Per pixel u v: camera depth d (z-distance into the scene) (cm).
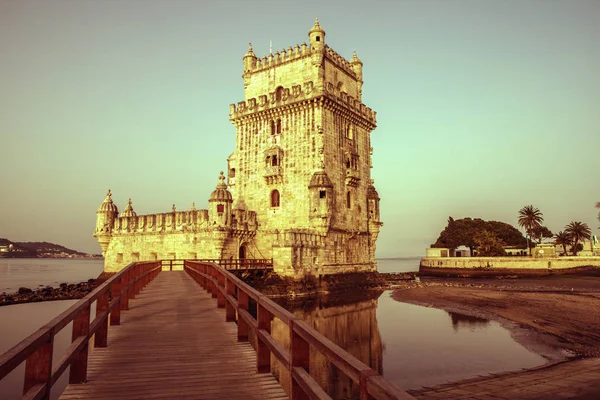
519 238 12769
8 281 10969
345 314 4325
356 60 6881
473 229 12281
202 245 5519
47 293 6512
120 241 6662
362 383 405
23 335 3597
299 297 4922
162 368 1012
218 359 1091
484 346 2945
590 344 2859
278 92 6141
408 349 2916
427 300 5281
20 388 2064
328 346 506
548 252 11206
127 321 1591
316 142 5562
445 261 10494
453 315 4244
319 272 5353
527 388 1959
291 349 675
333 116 5872
